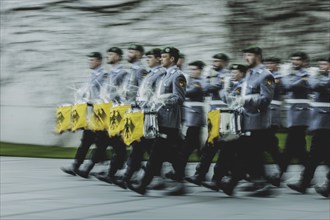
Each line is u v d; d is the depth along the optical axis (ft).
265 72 35.99
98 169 47.96
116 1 67.00
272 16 66.13
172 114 35.58
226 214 30.48
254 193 36.55
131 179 38.22
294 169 51.37
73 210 31.12
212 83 43.32
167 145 35.78
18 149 63.62
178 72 35.68
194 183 39.96
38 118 68.74
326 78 36.76
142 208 31.99
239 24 65.98
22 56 69.36
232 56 65.82
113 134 39.70
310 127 37.65
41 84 68.49
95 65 44.50
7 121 70.28
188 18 66.23
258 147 36.27
